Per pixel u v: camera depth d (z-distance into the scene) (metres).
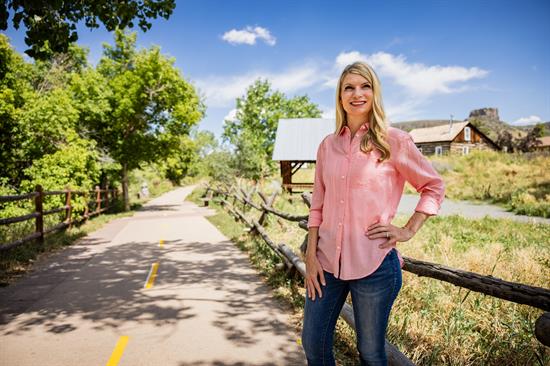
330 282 1.86
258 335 3.51
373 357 1.78
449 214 13.03
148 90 21.42
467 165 28.66
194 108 24.11
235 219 12.37
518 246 6.78
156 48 21.94
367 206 1.76
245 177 29.17
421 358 2.80
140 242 9.02
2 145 13.41
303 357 3.08
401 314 3.61
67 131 14.32
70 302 4.50
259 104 49.19
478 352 2.92
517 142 50.88
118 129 21.25
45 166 12.89
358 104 1.84
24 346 3.30
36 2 4.72
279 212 7.51
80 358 3.07
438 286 4.25
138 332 3.59
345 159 1.84
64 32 5.17
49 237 9.13
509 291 2.13
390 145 1.79
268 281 5.30
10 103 12.98
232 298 4.61
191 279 5.52
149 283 5.32
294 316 3.99
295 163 23.02
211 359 3.04
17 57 13.39
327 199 1.90
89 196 15.34
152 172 53.78
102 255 7.43
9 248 6.60
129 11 5.31
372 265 1.73
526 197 15.66
